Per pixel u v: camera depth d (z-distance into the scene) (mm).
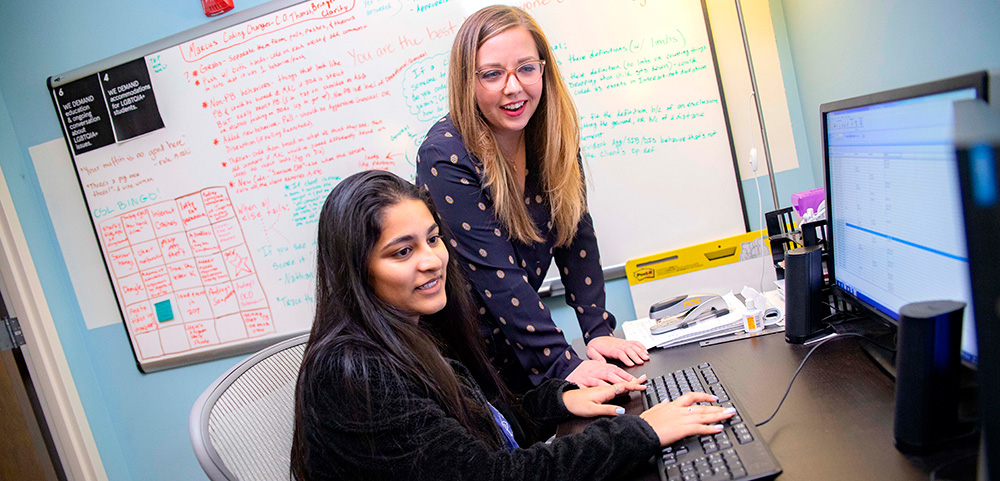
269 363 1194
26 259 2305
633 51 1939
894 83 1298
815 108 1781
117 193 2299
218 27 2131
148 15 2184
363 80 2078
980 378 458
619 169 2006
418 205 976
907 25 1188
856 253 1059
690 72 1926
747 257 1757
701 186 1974
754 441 820
